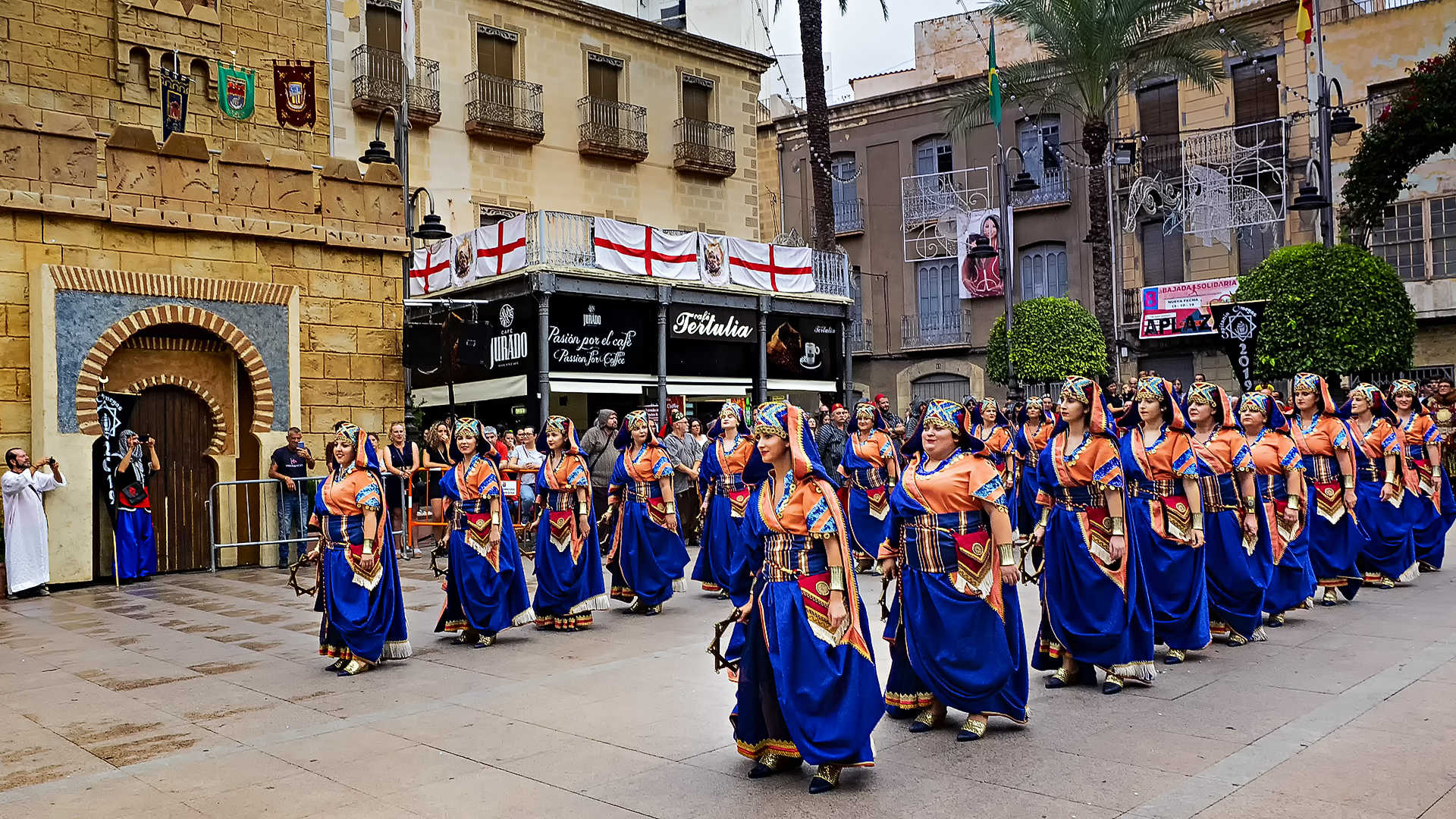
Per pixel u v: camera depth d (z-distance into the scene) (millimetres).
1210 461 9031
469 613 9750
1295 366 23031
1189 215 31609
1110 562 7461
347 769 6098
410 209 20891
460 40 27234
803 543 5680
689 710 7234
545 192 28688
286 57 19234
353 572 8820
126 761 6391
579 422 24484
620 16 30062
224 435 16156
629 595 11477
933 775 5703
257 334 15961
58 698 8062
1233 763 5742
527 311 21266
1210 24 28125
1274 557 9602
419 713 7363
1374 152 23719
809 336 26516
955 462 6453
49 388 14023
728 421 11812
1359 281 22672
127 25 17281
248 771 6105
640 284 22375
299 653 9633
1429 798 5125
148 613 12078
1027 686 6531
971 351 35781
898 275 37250
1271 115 31188
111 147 14750
